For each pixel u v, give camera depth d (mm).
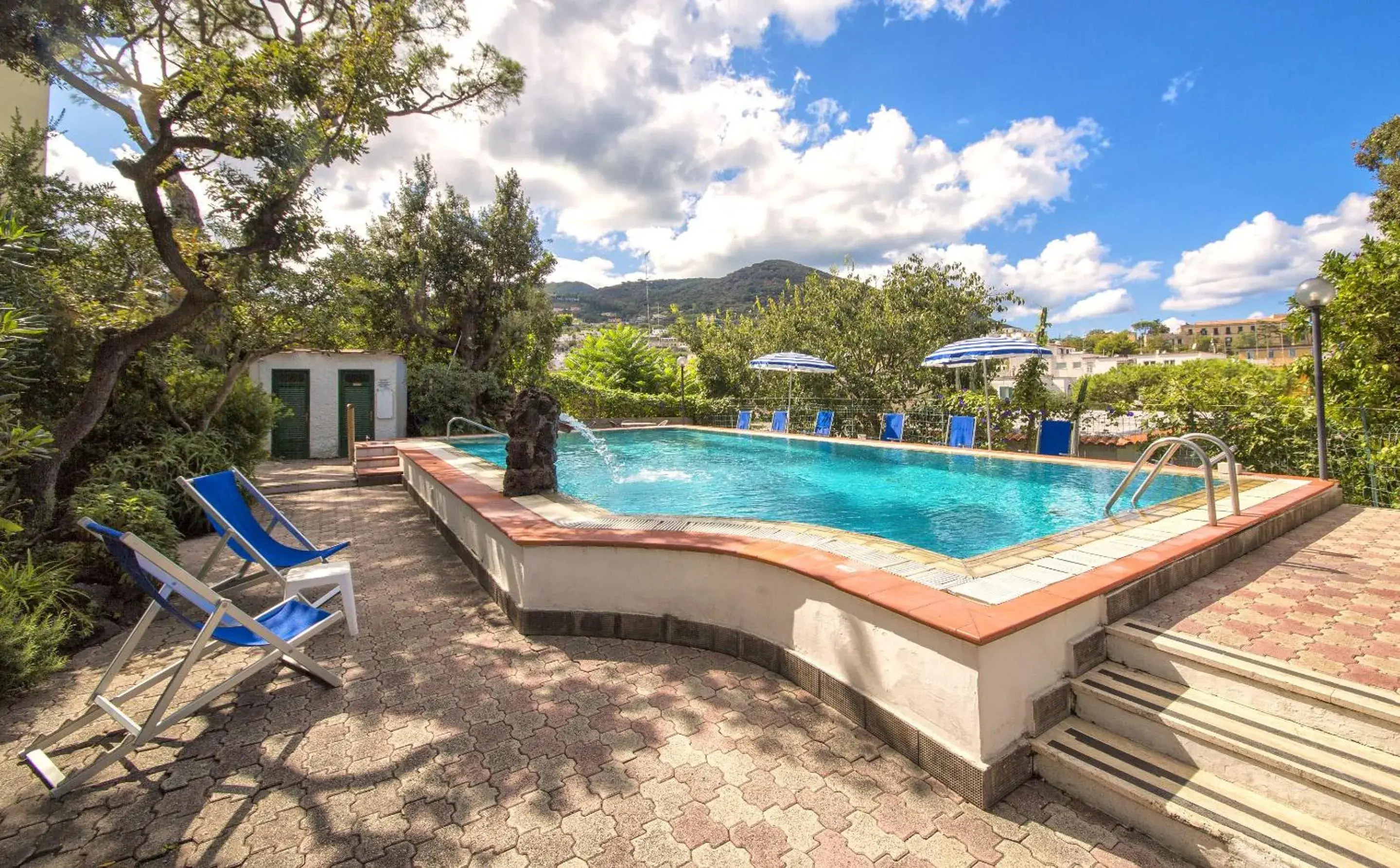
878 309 16125
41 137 6637
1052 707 2650
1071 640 2805
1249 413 7938
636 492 7789
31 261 5531
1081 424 10938
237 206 6352
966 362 11305
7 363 4129
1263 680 2475
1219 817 2078
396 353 15688
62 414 6098
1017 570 3232
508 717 3014
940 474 8555
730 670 3469
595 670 3498
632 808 2361
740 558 3574
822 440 12023
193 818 2303
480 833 2225
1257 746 2232
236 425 8875
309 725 2955
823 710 3055
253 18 7602
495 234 17766
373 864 2080
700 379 19672
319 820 2297
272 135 5648
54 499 5043
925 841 2182
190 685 3352
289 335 9195
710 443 13523
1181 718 2441
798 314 17656
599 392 18797
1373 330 6621
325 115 6109
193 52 5543
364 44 6102
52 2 4867
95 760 2555
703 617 3740
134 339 5531
